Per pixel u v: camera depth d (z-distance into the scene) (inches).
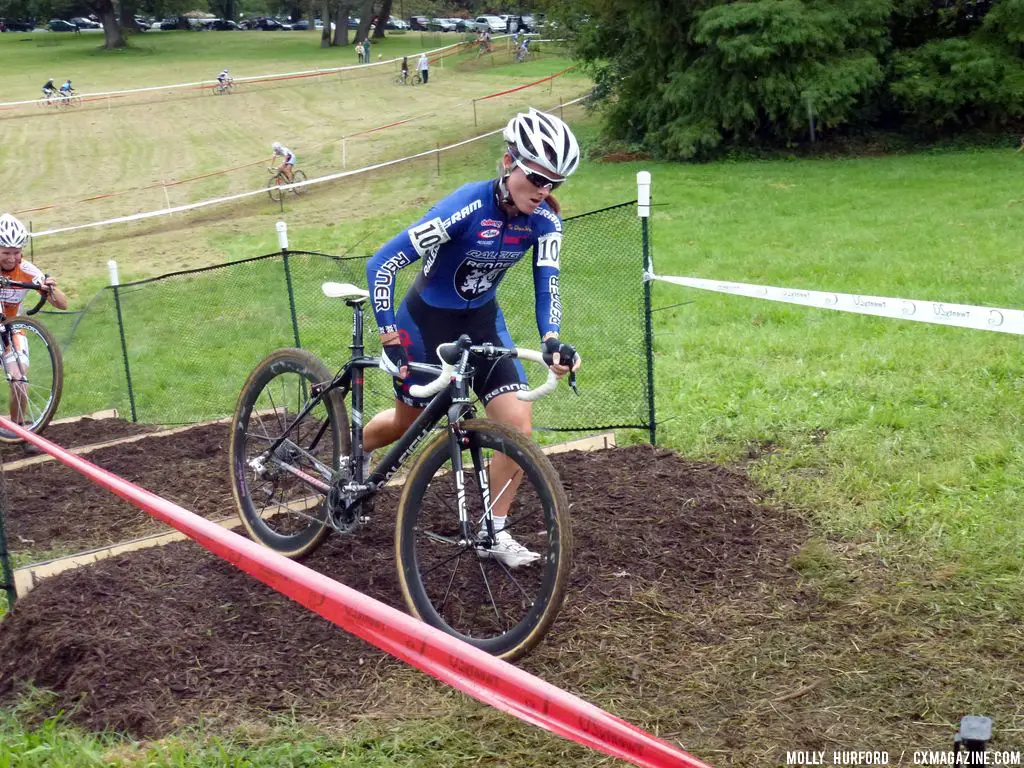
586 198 709.3
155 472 214.8
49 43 2655.0
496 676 76.0
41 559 174.7
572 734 73.5
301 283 463.8
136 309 445.1
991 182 677.9
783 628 127.0
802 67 831.1
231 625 133.5
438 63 1926.7
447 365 123.3
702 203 670.5
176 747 104.2
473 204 129.3
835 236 515.8
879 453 183.8
